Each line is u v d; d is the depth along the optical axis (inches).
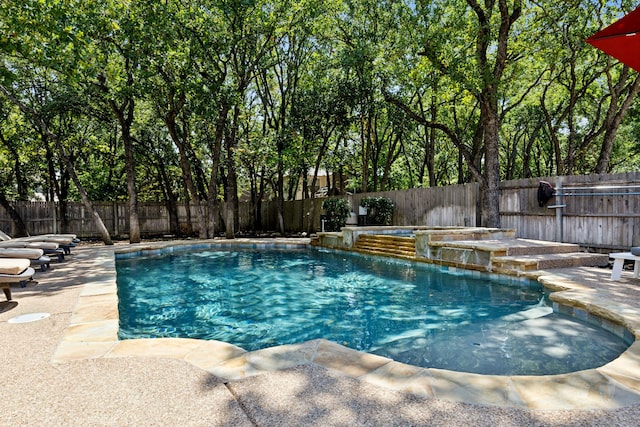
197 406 73.8
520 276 231.1
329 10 544.4
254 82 717.3
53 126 573.6
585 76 555.2
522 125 843.4
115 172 762.2
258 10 481.4
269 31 508.1
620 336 130.6
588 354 117.8
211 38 460.4
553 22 425.4
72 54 296.8
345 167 856.3
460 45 439.8
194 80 436.8
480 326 156.2
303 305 208.5
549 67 534.6
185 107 521.0
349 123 617.0
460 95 558.9
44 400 76.9
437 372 90.1
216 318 186.9
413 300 210.2
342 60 533.6
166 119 497.7
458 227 418.0
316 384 83.3
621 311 135.9
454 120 728.3
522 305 187.9
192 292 244.4
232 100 490.3
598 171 453.7
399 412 70.8
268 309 201.9
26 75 488.4
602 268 242.8
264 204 824.9
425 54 406.0
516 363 113.9
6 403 75.8
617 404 73.6
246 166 658.2
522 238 361.1
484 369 110.3
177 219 681.6
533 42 466.9
